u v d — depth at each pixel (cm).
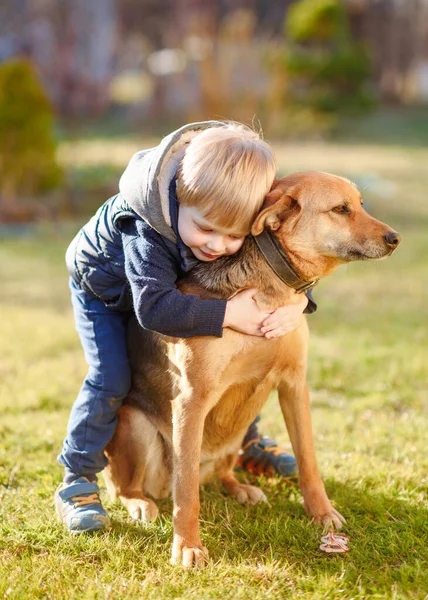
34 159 1420
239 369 354
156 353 378
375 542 352
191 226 327
